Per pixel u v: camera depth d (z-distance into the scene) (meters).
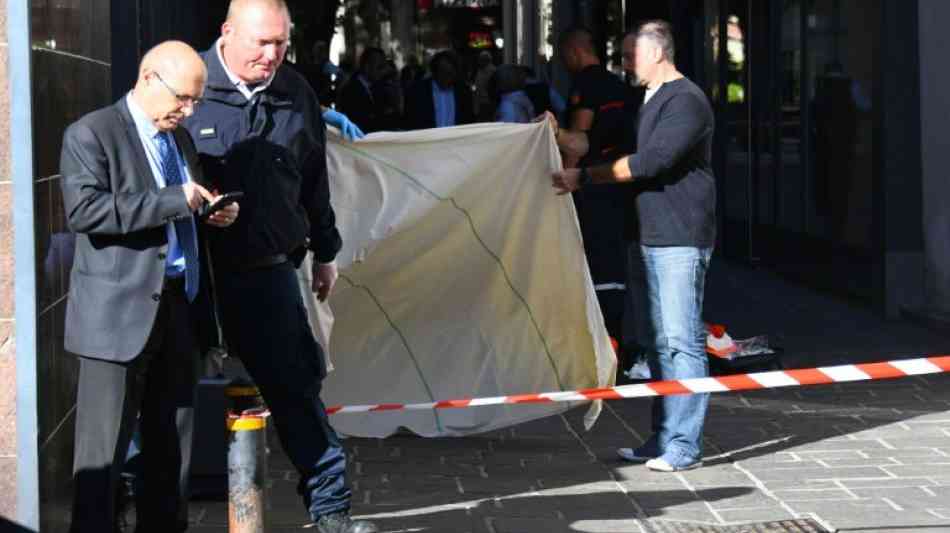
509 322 8.11
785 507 6.80
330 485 5.86
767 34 15.86
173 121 5.20
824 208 14.33
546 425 8.72
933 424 8.58
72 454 5.89
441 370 8.17
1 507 5.23
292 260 5.97
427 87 17.53
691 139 7.34
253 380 5.81
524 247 7.93
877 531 6.36
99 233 5.09
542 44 23.75
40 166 5.29
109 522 5.21
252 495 5.32
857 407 9.10
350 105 19.30
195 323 5.56
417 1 41.56
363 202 7.70
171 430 5.47
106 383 5.19
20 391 5.20
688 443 7.59
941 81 12.25
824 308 13.49
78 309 5.18
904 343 11.62
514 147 7.77
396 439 8.36
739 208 17.03
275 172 5.70
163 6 11.36
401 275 7.93
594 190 9.95
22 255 5.16
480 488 7.22
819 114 14.37
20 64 5.11
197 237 5.43
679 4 18.50
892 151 12.73
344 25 41.78
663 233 7.51
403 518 6.64
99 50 6.50
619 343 10.13
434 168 7.71
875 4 12.87
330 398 8.10
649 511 6.75
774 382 6.43
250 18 5.62
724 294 14.56
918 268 12.79
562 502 6.93
